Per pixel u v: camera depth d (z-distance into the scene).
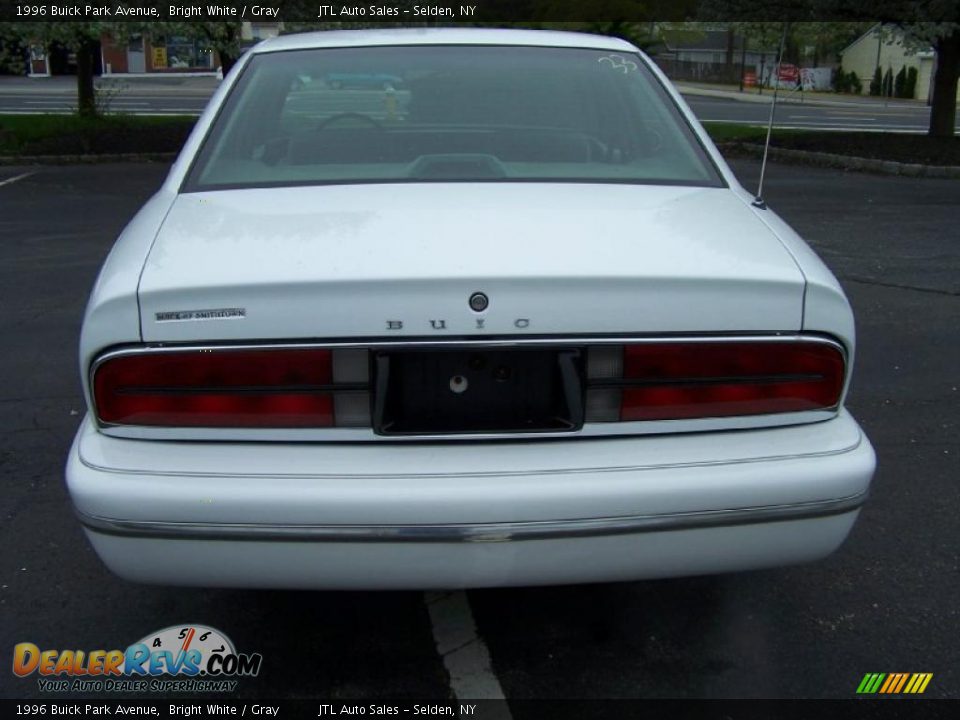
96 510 2.12
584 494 2.11
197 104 24.70
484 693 2.56
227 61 15.71
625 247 2.29
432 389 2.18
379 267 2.13
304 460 2.14
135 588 3.04
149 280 2.14
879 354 5.30
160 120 16.97
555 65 3.29
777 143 15.35
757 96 35.16
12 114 19.19
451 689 2.57
